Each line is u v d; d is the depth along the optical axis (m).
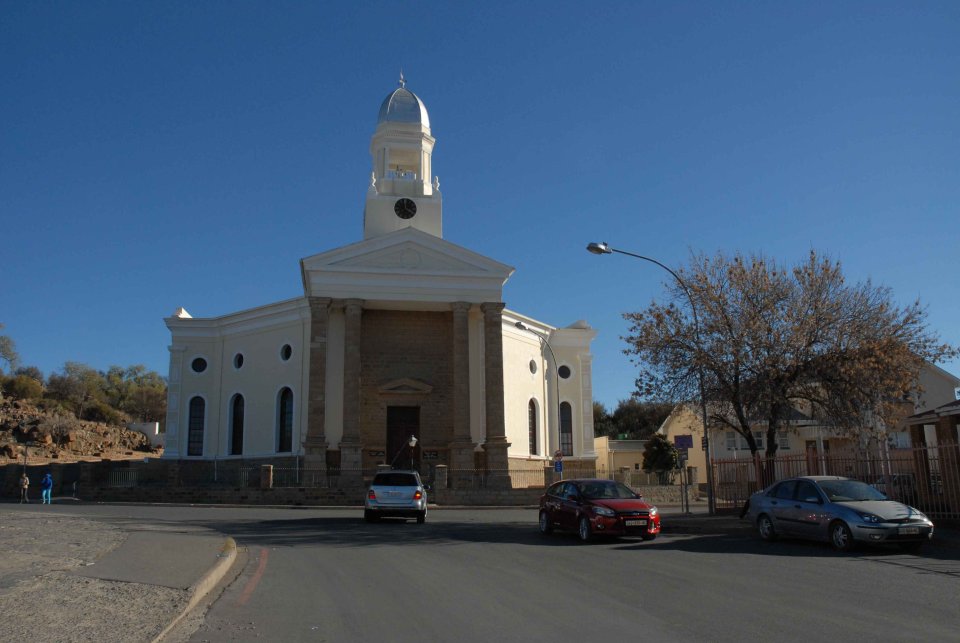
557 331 49.81
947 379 42.94
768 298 24.73
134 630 8.20
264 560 15.05
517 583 11.99
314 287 40.12
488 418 40.25
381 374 42.03
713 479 26.06
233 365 45.41
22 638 7.73
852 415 24.11
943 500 20.88
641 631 8.48
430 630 8.62
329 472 38.22
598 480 20.56
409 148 47.44
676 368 25.58
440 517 28.42
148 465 43.53
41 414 76.69
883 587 11.58
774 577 12.64
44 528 19.70
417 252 41.66
